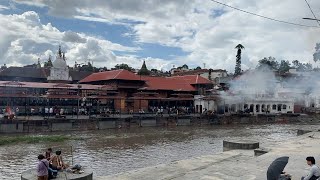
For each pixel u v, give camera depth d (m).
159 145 47.84
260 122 94.62
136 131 65.69
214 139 55.62
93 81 96.81
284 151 28.03
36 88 74.69
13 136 53.16
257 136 61.00
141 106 89.25
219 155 28.70
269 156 25.70
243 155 28.70
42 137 51.09
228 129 73.94
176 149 44.06
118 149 43.66
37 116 68.94
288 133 66.69
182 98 94.50
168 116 78.94
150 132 64.50
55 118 63.72
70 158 36.69
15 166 32.28
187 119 82.00
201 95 98.69
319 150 28.48
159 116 77.44
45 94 73.56
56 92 73.62
